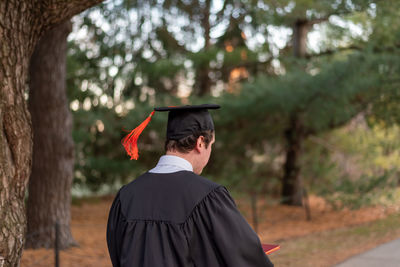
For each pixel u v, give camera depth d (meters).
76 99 12.43
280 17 12.30
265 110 11.42
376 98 10.62
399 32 9.95
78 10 2.51
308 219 10.67
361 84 10.03
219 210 1.50
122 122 12.89
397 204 11.16
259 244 1.49
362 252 6.13
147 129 12.66
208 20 16.38
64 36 7.15
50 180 7.09
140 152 13.34
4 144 2.17
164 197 1.55
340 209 10.76
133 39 14.22
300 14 11.65
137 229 1.53
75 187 13.35
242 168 13.83
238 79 16.42
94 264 6.16
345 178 11.16
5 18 2.19
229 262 1.44
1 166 2.13
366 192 10.55
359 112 11.57
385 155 11.78
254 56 14.33
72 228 9.31
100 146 14.19
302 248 6.86
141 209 1.57
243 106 11.74
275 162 14.74
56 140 7.16
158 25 15.09
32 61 7.14
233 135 12.96
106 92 13.79
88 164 13.19
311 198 14.56
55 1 2.37
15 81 2.25
